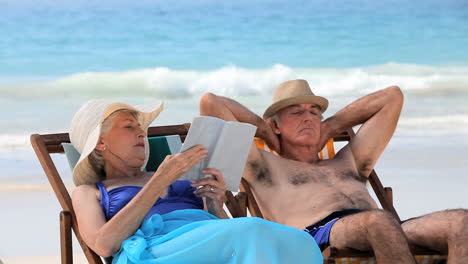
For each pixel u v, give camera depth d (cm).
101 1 2439
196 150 419
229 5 2508
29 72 2208
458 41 2423
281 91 613
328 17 2503
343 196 567
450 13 2464
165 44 2433
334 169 594
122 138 466
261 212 586
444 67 2288
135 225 402
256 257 363
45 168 479
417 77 2236
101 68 2261
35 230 948
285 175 579
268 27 2489
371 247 459
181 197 467
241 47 2445
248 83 2300
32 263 769
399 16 2477
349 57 2383
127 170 475
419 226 481
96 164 475
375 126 630
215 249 372
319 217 548
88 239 415
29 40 2348
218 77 2281
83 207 435
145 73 2256
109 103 476
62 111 2003
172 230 415
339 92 2238
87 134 465
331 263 450
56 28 2380
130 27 2456
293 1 2555
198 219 438
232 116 583
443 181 1248
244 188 579
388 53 2395
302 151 607
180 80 2261
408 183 1234
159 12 2492
